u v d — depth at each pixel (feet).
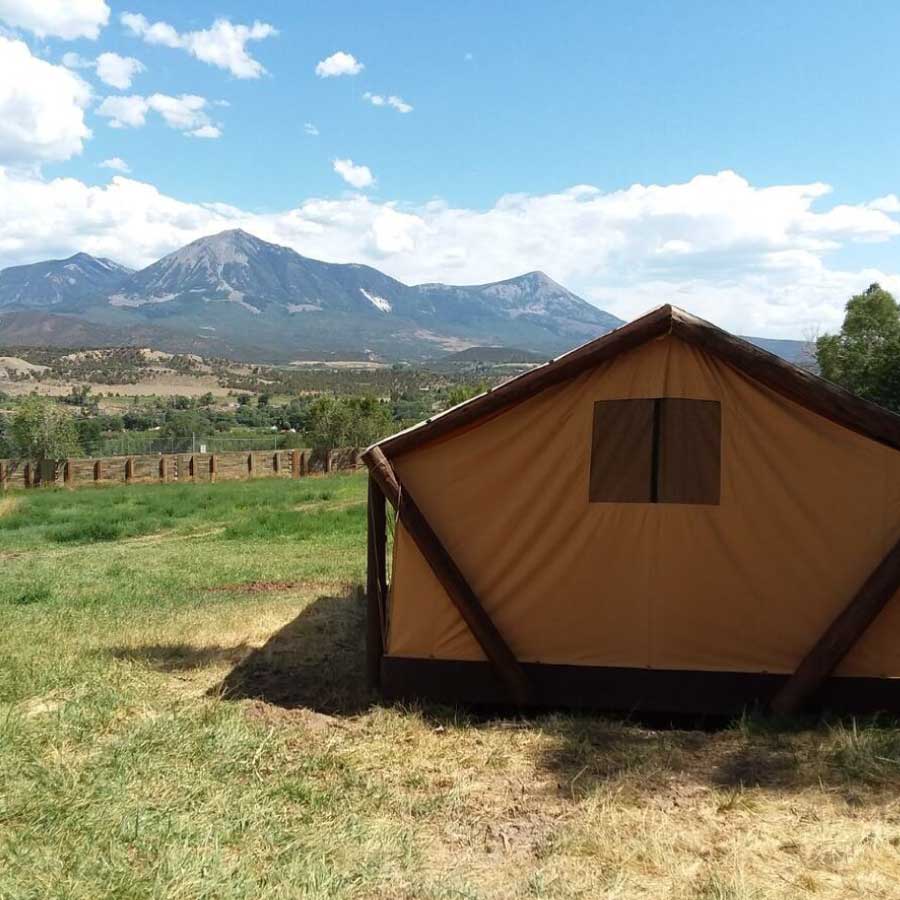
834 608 20.42
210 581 39.70
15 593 36.17
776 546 20.66
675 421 21.04
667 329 20.66
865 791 15.72
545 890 12.53
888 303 127.24
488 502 21.63
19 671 22.88
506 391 20.97
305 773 16.69
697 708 20.66
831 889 12.59
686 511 20.86
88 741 17.93
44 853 12.88
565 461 21.31
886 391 116.26
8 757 16.42
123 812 14.30
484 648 20.97
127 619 31.07
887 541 20.30
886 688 19.98
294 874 12.67
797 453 20.63
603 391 21.17
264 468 130.93
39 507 79.61
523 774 16.96
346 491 94.53
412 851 13.67
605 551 21.13
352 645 27.45
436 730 19.49
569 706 21.03
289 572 42.11
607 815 14.94
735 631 20.77
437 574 21.04
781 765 17.01
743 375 20.79
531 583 21.42
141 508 77.71
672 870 13.12
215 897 12.04
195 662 25.34
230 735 18.12
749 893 12.30
